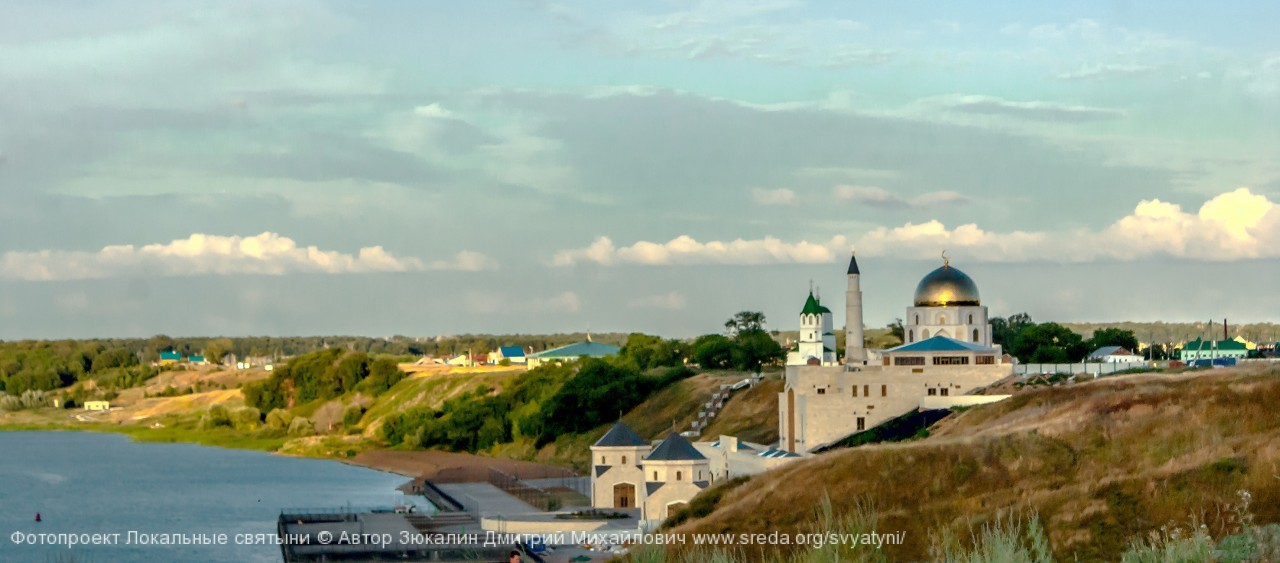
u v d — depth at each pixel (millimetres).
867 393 190500
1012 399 171750
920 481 118375
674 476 175250
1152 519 97062
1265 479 99562
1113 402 138625
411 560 156875
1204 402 133875
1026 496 108625
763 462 163125
